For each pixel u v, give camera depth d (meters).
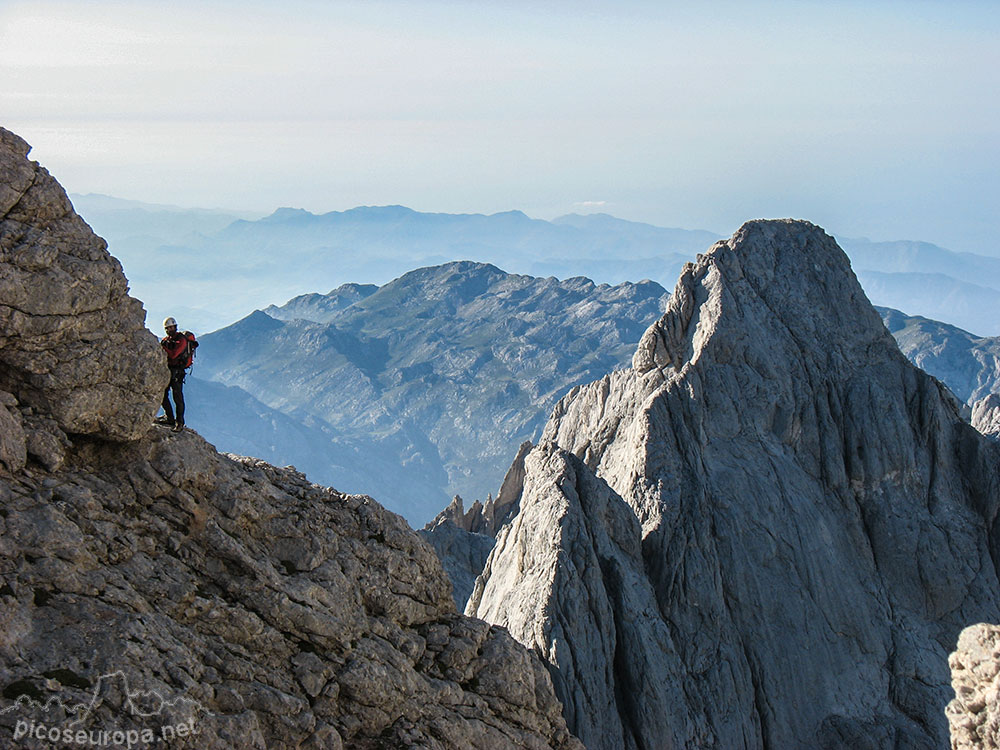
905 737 57.91
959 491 69.75
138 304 27.72
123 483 27.12
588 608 52.69
